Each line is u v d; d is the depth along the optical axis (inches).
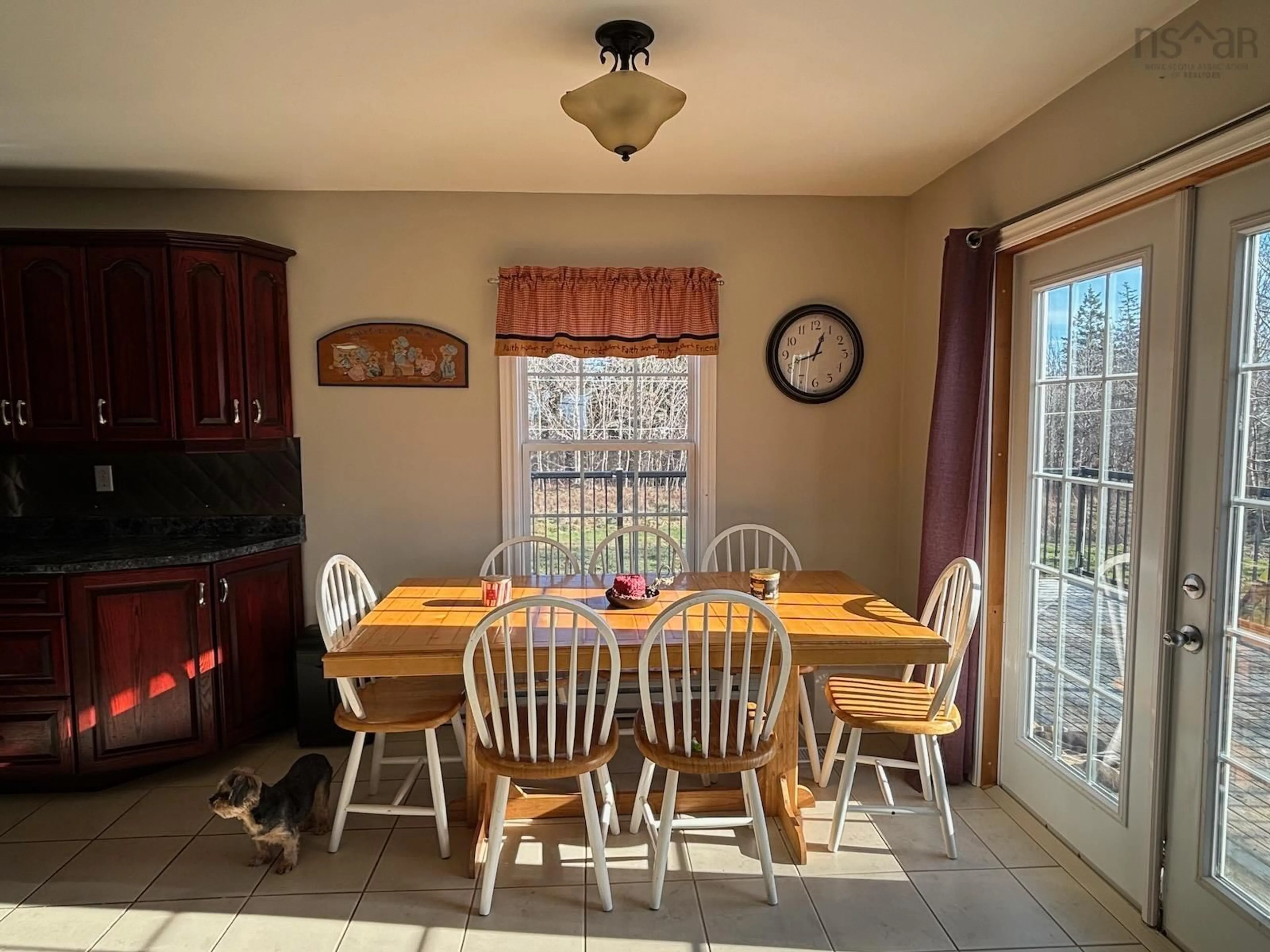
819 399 139.7
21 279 116.6
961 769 113.9
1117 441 88.2
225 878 92.0
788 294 138.9
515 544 130.4
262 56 82.7
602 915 84.9
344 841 100.2
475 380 136.8
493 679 81.4
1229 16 68.2
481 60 84.0
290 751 127.4
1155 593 81.5
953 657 92.0
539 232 135.8
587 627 93.7
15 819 106.2
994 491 109.7
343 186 130.9
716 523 141.2
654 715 93.9
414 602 105.2
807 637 90.4
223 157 115.3
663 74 88.3
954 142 110.3
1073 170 91.7
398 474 137.3
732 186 132.1
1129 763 86.0
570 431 141.7
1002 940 80.5
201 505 134.4
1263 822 70.4
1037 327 103.3
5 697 109.3
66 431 119.0
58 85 89.5
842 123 102.9
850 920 83.9
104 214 130.6
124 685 112.7
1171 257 78.4
